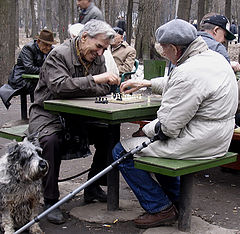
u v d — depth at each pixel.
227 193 4.51
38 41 7.13
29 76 6.94
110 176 3.82
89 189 4.12
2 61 10.68
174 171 2.97
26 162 3.13
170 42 3.30
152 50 15.13
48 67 3.78
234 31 26.72
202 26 5.07
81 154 3.93
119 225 3.64
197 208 4.06
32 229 3.41
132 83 4.06
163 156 3.28
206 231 3.42
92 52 3.73
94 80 3.71
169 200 3.52
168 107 3.12
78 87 3.66
